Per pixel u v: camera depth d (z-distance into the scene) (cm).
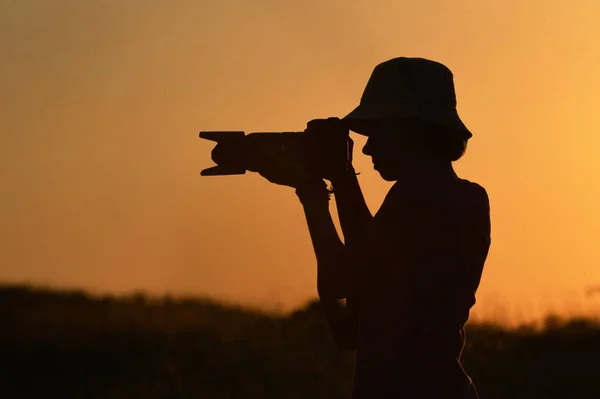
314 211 905
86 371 2439
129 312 3444
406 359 842
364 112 888
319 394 2228
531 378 2459
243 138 945
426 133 879
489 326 3409
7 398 2131
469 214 881
